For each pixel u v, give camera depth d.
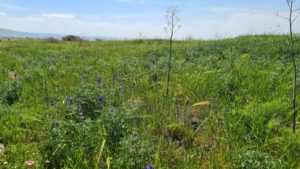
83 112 5.88
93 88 6.49
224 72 8.59
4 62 12.88
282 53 11.22
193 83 7.80
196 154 4.62
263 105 6.05
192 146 5.05
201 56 12.16
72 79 9.12
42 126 5.44
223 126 5.47
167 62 10.65
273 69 8.87
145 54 14.58
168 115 5.98
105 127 4.73
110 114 4.88
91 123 4.88
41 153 4.62
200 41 20.78
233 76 7.81
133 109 5.81
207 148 4.82
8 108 6.36
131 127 5.27
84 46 22.00
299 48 11.36
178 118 5.84
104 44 24.09
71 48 19.70
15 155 4.58
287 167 4.23
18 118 5.91
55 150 4.35
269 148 4.81
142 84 8.21
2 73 10.12
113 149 4.54
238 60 10.04
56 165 4.36
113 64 11.49
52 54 15.76
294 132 5.04
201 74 8.62
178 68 9.76
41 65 11.72
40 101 7.20
